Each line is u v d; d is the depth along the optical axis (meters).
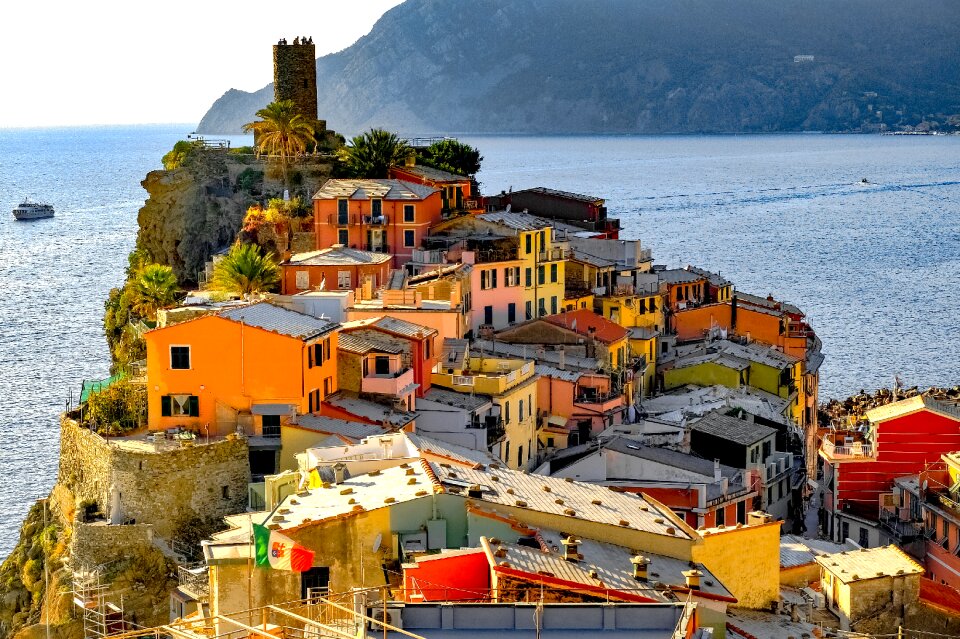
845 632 80.19
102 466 119.00
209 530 115.81
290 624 64.62
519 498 73.69
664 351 192.12
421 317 151.88
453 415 131.12
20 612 122.69
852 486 132.88
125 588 112.06
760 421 152.25
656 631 52.81
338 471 84.44
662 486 129.88
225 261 172.00
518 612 53.00
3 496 171.88
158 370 120.56
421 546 70.19
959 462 120.12
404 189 192.75
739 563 76.62
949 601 90.44
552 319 172.88
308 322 125.88
